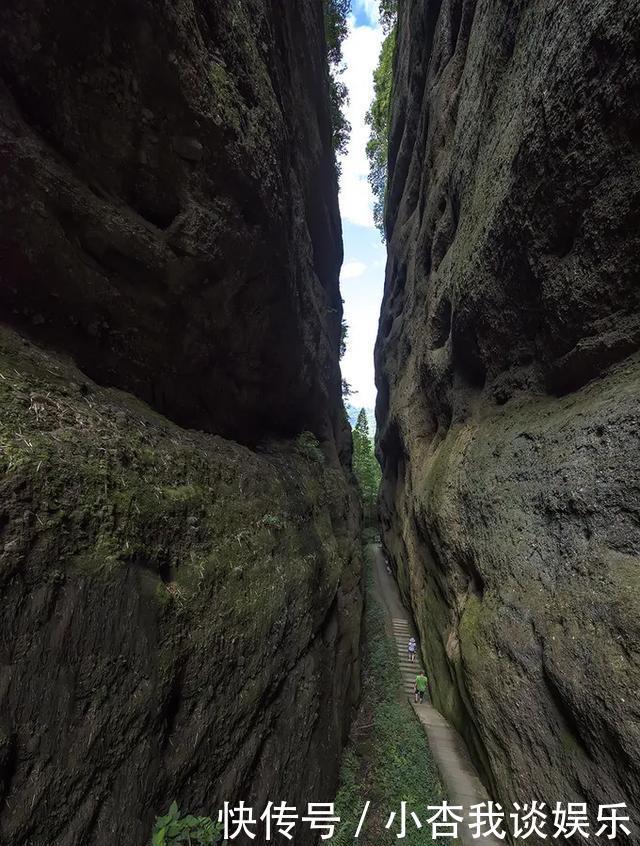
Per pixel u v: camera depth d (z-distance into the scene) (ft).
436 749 24.16
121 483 10.60
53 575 8.03
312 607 19.79
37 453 8.64
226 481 16.85
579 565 13.09
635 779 10.03
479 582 20.80
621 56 11.99
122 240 13.43
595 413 14.02
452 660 23.12
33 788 7.09
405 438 45.50
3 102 10.30
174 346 17.16
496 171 19.97
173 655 10.66
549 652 13.34
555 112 14.61
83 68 11.18
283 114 21.50
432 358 33.55
